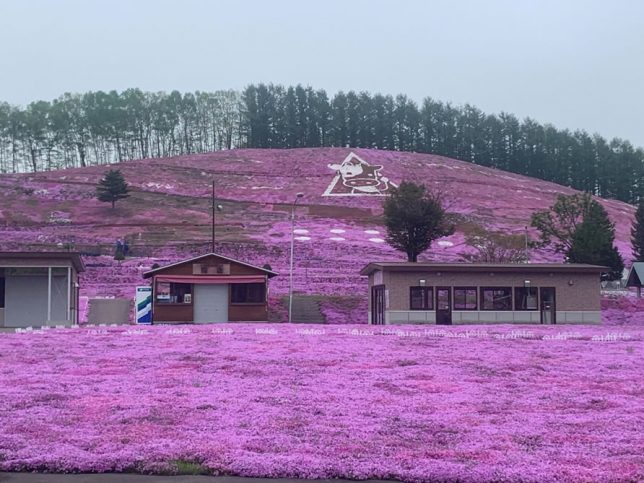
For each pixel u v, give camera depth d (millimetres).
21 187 126562
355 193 133125
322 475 10023
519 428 13016
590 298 51250
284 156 166750
